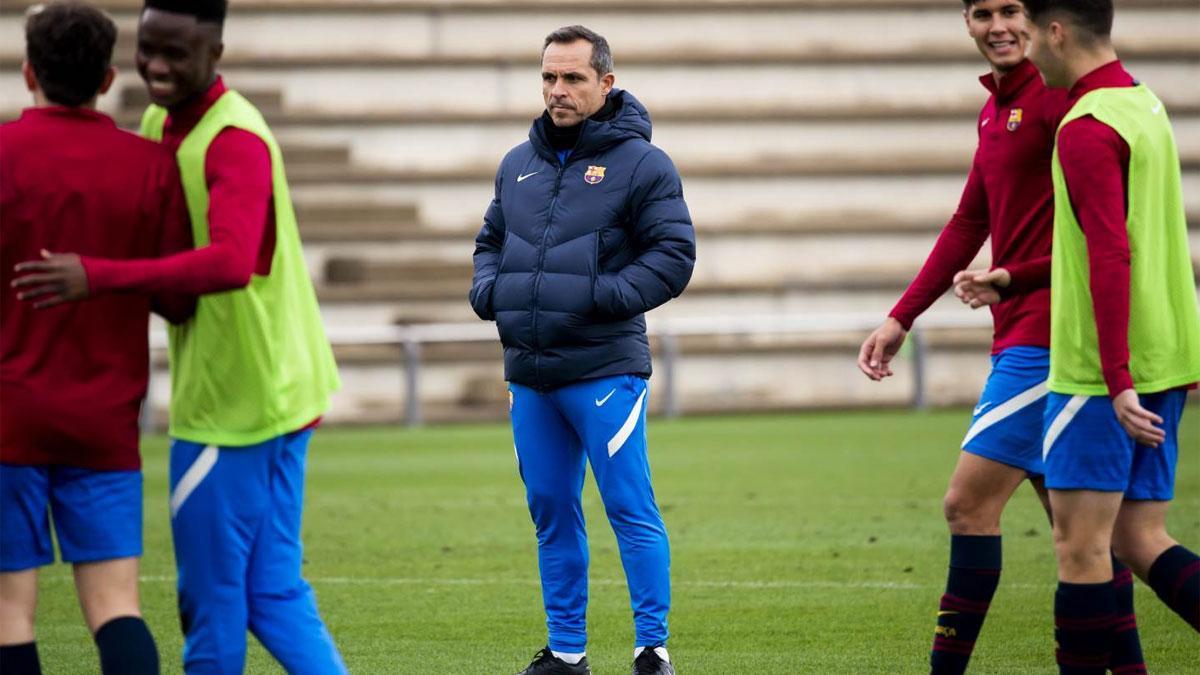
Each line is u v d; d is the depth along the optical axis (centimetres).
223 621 1487
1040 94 1742
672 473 4528
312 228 8006
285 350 1498
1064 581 1630
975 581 1773
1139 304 1582
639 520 1962
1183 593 1633
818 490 4056
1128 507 1661
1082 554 1617
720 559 2981
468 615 2469
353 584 2759
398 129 8550
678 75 8931
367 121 8525
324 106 8688
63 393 1414
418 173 8281
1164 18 9031
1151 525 1659
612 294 1925
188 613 1497
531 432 2000
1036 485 1862
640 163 1961
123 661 1415
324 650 1527
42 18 1421
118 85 8188
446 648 2220
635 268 1944
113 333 1438
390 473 4703
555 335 1942
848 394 7969
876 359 1933
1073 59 1609
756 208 8575
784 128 8781
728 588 2670
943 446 5231
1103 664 1634
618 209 1959
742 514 3619
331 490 4256
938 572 2809
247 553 1501
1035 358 1741
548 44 1977
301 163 8438
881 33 9100
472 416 7175
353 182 8262
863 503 3781
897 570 2834
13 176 1401
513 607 2533
